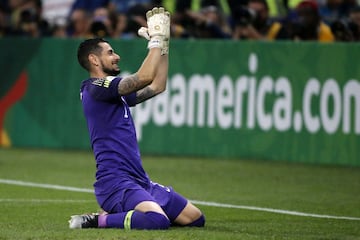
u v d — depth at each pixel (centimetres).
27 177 4097
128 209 2472
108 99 2508
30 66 5378
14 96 5425
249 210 3189
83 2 6156
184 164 4653
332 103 4659
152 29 2488
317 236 2533
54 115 5334
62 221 2820
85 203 3281
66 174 4225
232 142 4897
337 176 4272
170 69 4994
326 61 4656
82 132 5272
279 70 4759
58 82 5309
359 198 3581
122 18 5456
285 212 3147
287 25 5056
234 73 4859
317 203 3416
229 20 5750
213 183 3994
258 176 4247
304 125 4731
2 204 3234
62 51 5294
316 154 4719
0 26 5922
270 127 4806
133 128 2556
